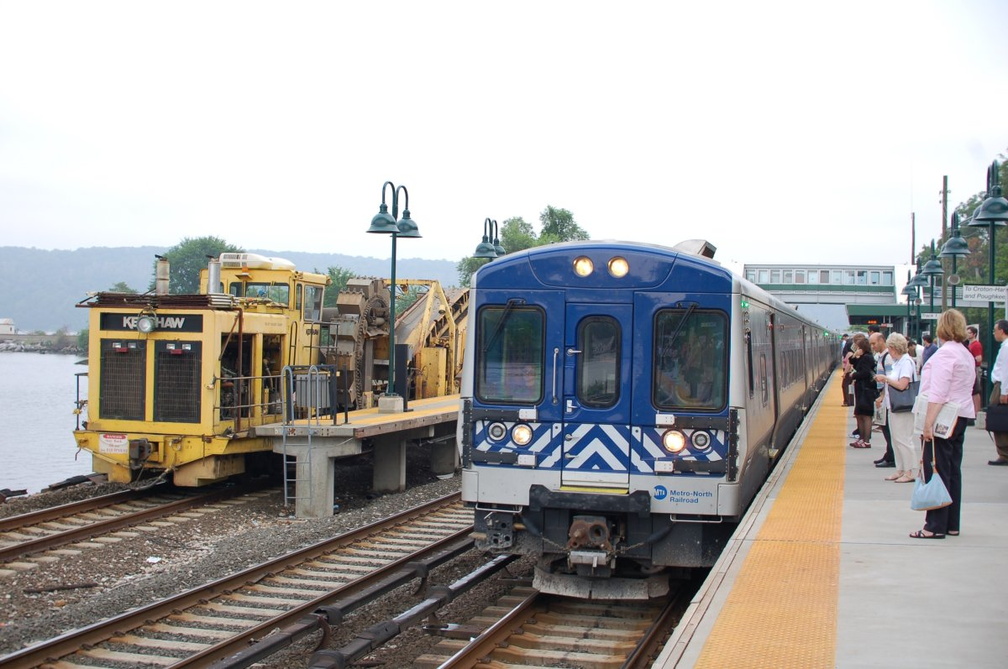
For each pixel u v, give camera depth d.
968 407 8.11
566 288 9.11
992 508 9.76
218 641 8.45
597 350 9.05
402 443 17.67
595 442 8.95
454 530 13.59
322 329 19.80
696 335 8.92
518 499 9.06
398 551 12.14
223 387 16.59
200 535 13.48
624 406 8.92
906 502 10.02
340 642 8.61
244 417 16.83
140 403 15.93
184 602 9.36
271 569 10.73
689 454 8.80
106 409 16.12
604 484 8.93
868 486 11.14
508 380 9.19
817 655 5.34
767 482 11.34
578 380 9.04
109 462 16.08
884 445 15.87
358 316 20.91
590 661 7.88
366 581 10.09
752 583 6.84
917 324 33.12
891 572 7.11
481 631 8.68
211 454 15.55
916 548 7.89
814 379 28.33
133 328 15.94
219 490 16.75
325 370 18.44
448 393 26.08
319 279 19.56
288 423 15.79
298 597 9.89
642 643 8.05
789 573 7.10
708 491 8.75
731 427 8.77
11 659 7.49
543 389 9.09
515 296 9.20
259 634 8.38
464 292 27.95
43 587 10.45
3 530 13.15
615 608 9.49
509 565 11.34
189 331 15.70
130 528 13.62
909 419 11.39
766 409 11.45
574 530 8.80
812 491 10.77
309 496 15.11
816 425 20.09
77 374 16.28
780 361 14.16
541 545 9.09
